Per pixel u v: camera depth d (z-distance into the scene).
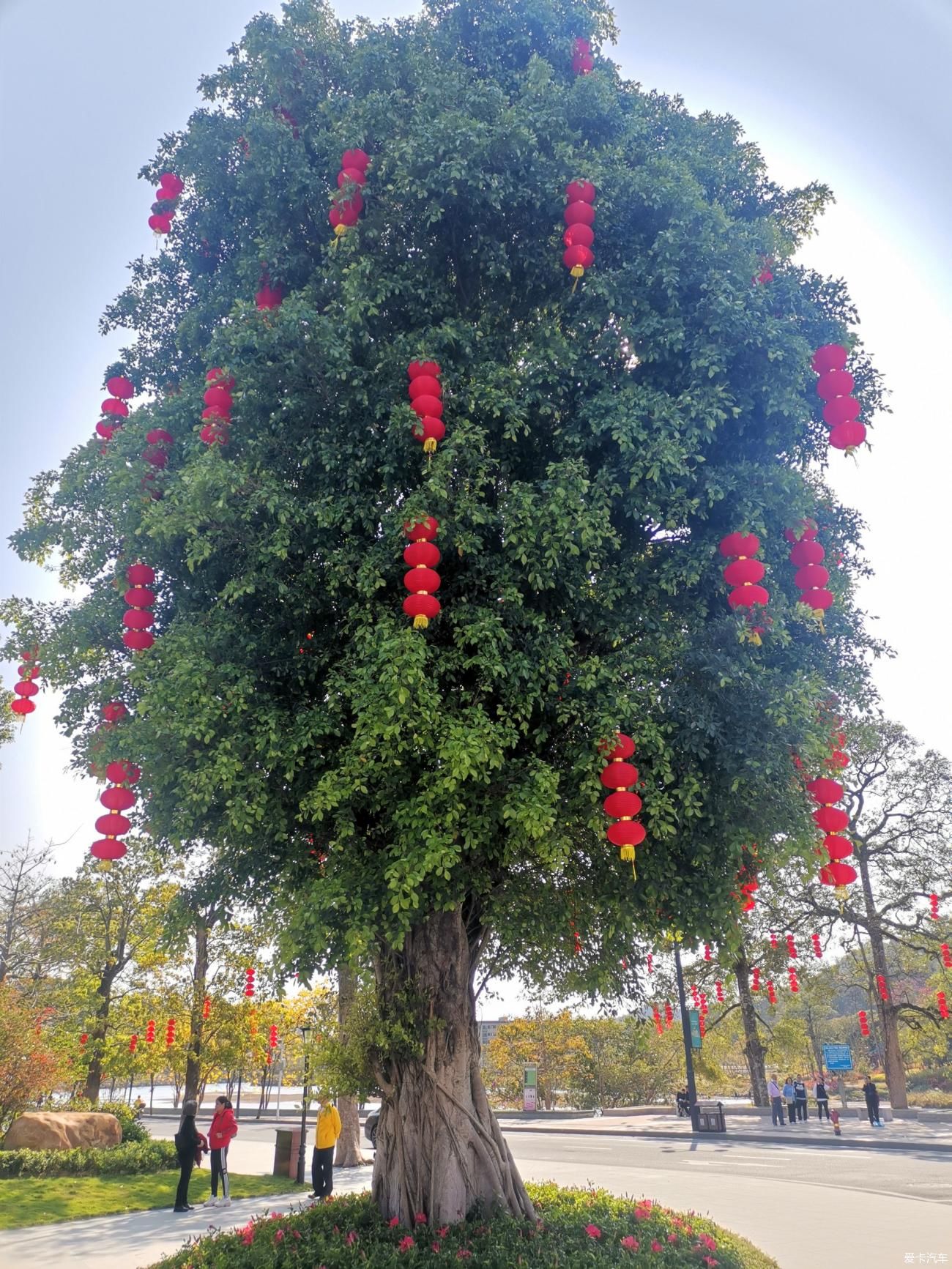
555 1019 35.66
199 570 7.09
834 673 7.70
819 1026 46.16
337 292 7.34
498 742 5.90
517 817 5.77
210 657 6.39
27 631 7.74
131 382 8.85
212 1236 8.91
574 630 7.11
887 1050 27.48
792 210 8.98
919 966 31.03
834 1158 17.64
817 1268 8.09
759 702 6.50
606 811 6.03
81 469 7.64
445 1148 7.87
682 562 6.97
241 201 7.97
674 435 6.59
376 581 6.32
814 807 6.78
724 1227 10.11
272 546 6.40
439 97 7.25
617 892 7.22
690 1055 27.16
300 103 8.01
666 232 6.82
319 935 6.04
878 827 27.61
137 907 20.22
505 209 7.25
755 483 6.77
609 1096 37.81
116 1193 13.42
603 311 7.19
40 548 8.02
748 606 6.60
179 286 9.16
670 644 6.72
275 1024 19.44
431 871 6.32
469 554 6.65
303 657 6.82
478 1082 8.48
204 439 6.65
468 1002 8.51
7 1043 17.34
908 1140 19.81
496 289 7.86
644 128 7.53
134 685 6.61
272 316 6.77
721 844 6.93
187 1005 18.84
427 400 6.29
